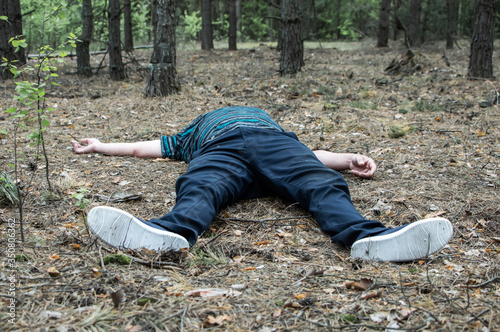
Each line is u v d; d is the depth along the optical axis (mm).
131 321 2066
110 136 5957
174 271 2625
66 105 7613
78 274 2500
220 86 9492
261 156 3639
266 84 9586
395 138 5902
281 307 2246
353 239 2932
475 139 5730
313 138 5945
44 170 4402
